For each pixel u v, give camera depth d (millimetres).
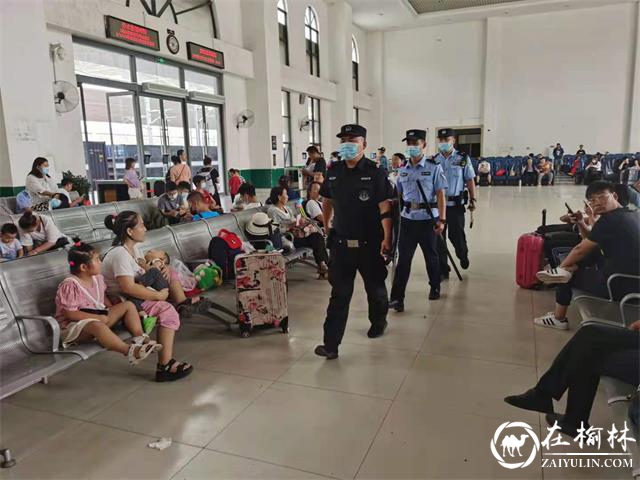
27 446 2166
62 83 7195
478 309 3971
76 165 7789
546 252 4480
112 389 2707
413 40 20672
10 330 2502
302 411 2420
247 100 12773
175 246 3965
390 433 2209
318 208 5809
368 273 3242
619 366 1937
